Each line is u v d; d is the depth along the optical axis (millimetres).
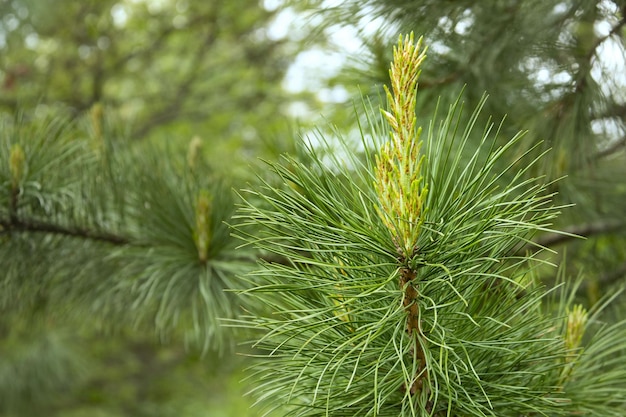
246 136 2928
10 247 809
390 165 521
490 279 587
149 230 825
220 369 2355
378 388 548
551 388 581
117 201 826
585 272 1025
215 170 930
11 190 788
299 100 2711
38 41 2459
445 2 791
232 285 803
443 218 530
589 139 853
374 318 549
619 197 1035
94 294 846
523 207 519
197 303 831
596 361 651
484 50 816
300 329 544
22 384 2184
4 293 824
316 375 558
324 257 571
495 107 857
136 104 2969
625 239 1094
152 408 2740
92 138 894
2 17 1859
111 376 2838
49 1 1970
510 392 554
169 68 3012
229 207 835
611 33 755
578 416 614
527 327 578
